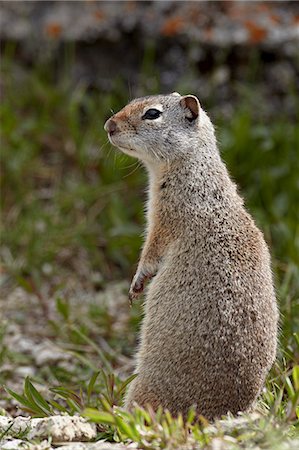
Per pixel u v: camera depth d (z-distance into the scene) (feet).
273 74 49.55
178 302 27.48
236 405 26.53
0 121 49.52
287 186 45.85
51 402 28.99
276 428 23.06
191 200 29.04
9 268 44.45
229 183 29.48
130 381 28.27
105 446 23.65
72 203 47.21
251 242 28.14
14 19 54.08
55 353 37.91
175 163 29.84
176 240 28.84
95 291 44.32
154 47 51.11
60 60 53.11
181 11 51.47
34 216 46.21
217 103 49.80
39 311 42.37
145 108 30.58
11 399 33.12
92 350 38.22
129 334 39.73
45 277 44.75
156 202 29.94
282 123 47.75
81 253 45.80
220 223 28.37
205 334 26.71
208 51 50.26
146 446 22.86
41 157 50.08
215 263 27.45
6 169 48.32
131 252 45.21
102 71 52.24
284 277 39.60
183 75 50.55
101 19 52.26
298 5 50.55
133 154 31.04
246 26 49.90
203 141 29.81
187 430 23.70
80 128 51.16
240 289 26.99
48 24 53.16
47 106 51.19
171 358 27.07
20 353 38.34
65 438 24.64
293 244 41.37
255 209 45.01
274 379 28.86
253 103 49.01
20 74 53.47
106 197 47.44
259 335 26.84
